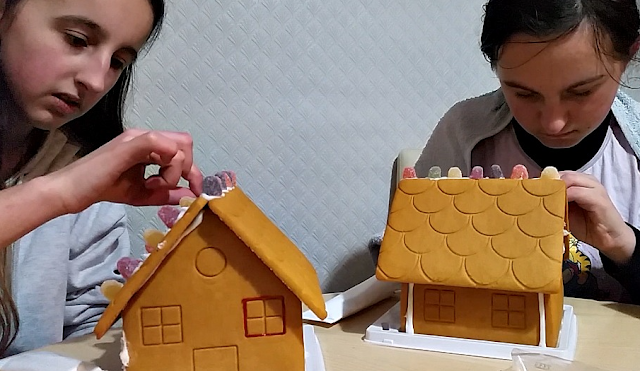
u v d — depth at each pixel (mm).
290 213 1041
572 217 718
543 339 545
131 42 645
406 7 1053
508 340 560
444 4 1076
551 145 804
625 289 798
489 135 937
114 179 531
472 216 577
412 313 590
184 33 934
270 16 975
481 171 623
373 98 1061
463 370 527
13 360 521
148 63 921
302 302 481
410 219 597
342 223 1077
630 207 880
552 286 519
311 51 1008
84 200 521
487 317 564
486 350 554
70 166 526
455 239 570
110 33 611
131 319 466
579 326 630
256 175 1009
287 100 1008
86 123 794
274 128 1007
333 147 1049
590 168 895
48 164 758
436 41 1084
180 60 938
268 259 452
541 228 548
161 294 465
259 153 1005
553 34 625
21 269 769
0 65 620
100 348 587
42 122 653
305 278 487
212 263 466
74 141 797
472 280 545
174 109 946
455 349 564
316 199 1053
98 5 593
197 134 965
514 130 926
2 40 612
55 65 608
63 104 638
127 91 824
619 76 704
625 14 680
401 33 1058
